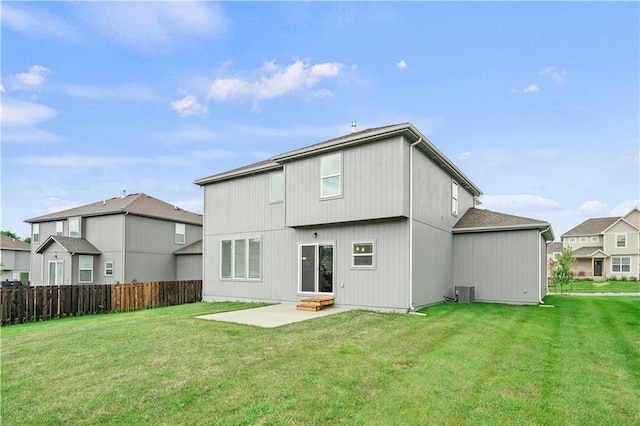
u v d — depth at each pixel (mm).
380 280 11617
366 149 11641
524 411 4277
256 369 5648
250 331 8391
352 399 4570
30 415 4277
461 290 13867
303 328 8703
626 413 4262
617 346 7168
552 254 43969
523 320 9797
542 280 16141
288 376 5340
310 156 12984
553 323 9422
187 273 26844
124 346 7195
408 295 11031
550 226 13789
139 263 24562
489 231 14359
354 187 11781
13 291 11750
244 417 4121
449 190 15141
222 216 16828
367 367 5730
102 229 24781
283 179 14594
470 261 14688
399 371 5555
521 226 13562
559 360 6199
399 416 4148
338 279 12586
